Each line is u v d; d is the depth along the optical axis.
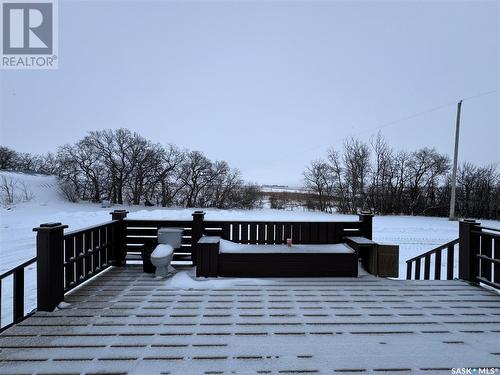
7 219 13.73
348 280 4.25
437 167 25.08
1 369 2.08
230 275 4.32
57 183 29.14
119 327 2.72
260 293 3.68
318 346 2.42
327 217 19.50
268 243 5.09
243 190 31.98
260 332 2.66
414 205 25.34
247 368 2.11
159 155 32.31
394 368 2.13
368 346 2.43
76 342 2.46
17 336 2.55
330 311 3.15
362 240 4.71
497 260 3.72
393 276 4.41
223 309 3.17
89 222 13.68
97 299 3.43
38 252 3.05
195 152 32.91
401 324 2.86
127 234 5.08
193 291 3.74
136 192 31.84
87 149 30.39
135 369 2.08
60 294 3.25
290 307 3.24
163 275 4.30
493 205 22.67
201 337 2.55
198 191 32.59
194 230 5.01
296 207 30.69
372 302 3.42
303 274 4.37
